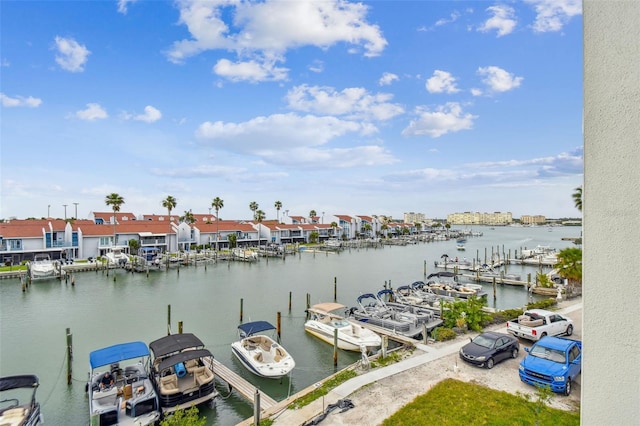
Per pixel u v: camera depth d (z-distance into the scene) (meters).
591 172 2.49
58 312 32.53
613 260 2.35
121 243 72.25
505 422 10.91
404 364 16.06
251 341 21.12
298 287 44.03
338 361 20.59
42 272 48.25
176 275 54.00
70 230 65.94
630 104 2.29
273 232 101.56
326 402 12.78
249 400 15.41
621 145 2.33
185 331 26.45
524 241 134.12
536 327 18.58
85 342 24.48
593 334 2.46
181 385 15.23
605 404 2.39
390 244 113.81
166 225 81.75
